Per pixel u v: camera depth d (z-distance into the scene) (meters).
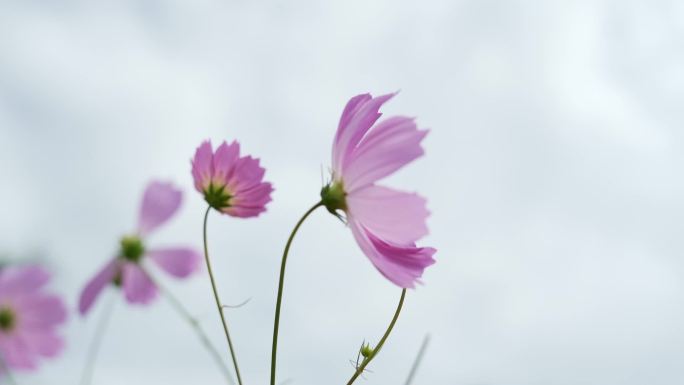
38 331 0.65
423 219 0.44
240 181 0.49
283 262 0.44
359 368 0.44
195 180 0.50
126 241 0.70
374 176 0.44
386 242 0.45
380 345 0.45
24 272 0.66
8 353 0.64
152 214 0.72
